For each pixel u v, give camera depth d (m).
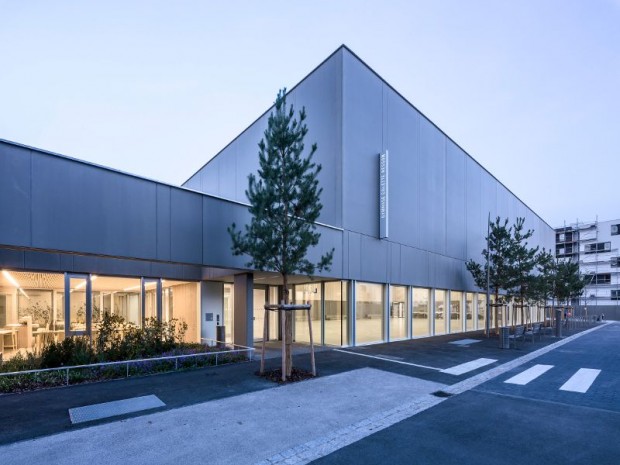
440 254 22.31
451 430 6.11
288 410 6.93
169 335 12.39
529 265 21.59
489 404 7.52
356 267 15.77
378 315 17.31
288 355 9.52
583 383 9.38
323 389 8.41
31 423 6.08
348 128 15.85
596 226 67.25
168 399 7.46
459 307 24.42
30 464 4.72
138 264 13.83
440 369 10.91
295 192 9.54
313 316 16.77
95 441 5.43
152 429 5.91
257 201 9.34
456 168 24.88
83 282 12.62
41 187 7.63
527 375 10.30
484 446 5.52
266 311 9.86
